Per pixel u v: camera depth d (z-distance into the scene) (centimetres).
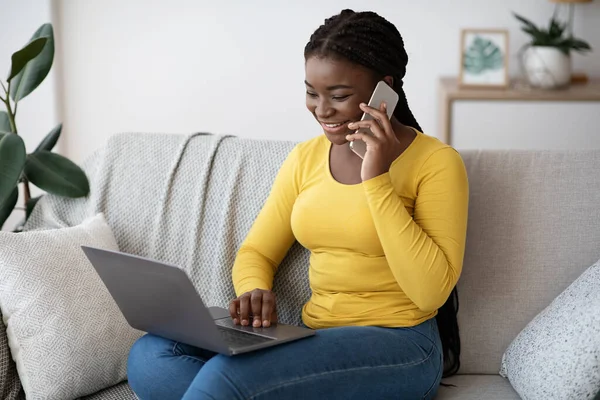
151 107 382
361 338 152
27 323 164
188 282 133
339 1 372
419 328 161
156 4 372
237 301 164
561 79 350
